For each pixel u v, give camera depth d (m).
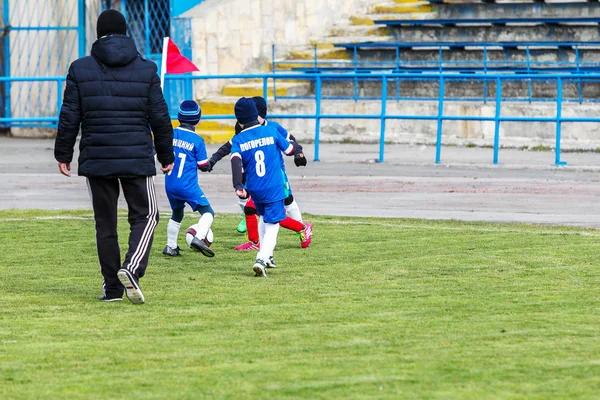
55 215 25.34
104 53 15.12
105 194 15.41
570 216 25.00
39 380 11.21
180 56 23.92
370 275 17.75
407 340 12.91
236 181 17.48
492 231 22.62
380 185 31.05
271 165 17.80
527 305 15.09
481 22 49.59
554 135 41.38
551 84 46.09
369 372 11.40
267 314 14.62
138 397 10.55
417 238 21.77
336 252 20.17
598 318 14.19
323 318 14.30
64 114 15.10
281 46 51.06
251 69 49.75
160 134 15.37
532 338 12.98
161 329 13.70
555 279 17.20
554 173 33.91
